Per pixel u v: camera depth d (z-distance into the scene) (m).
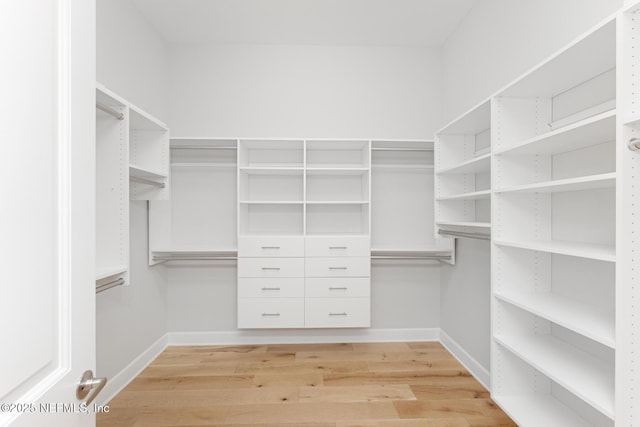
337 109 2.88
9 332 0.45
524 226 1.60
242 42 2.81
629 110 0.93
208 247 2.76
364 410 1.81
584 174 1.42
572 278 1.49
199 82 2.82
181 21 2.49
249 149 2.84
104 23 1.93
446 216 2.43
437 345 2.78
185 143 2.66
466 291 2.42
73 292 0.60
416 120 2.89
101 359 1.89
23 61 0.48
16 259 0.47
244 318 2.54
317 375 2.21
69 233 0.58
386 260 2.89
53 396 0.54
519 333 1.62
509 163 1.59
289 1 2.26
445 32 2.67
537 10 1.67
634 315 0.93
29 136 0.49
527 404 1.54
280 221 2.85
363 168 2.56
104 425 1.68
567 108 1.51
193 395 1.96
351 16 2.44
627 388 0.93
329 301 2.56
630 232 0.93
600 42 1.09
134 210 2.29
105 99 1.59
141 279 2.37
